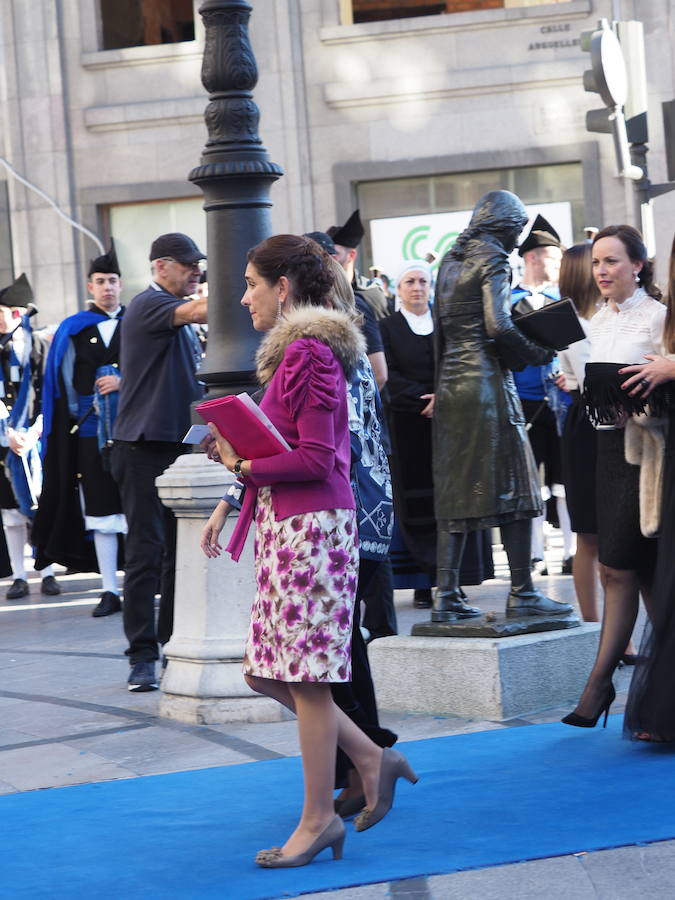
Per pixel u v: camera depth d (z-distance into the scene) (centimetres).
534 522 1241
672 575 661
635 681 670
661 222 1169
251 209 778
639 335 702
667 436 672
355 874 509
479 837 543
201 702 770
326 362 520
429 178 2188
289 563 524
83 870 529
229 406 513
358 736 555
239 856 536
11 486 1332
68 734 758
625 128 1159
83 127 2258
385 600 900
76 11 2256
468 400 777
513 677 747
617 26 1174
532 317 765
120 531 1206
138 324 884
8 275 2275
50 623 1170
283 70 2183
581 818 559
